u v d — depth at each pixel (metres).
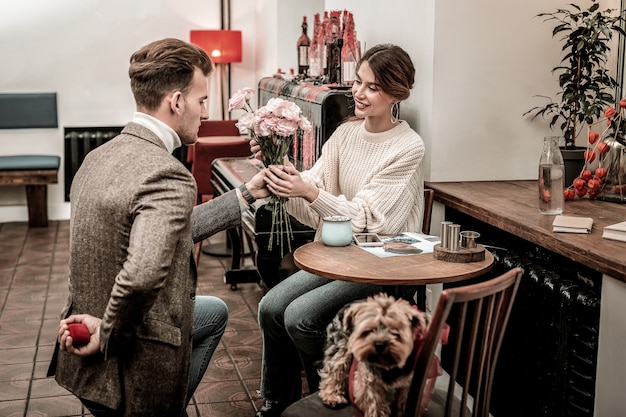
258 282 5.14
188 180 2.12
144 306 2.01
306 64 5.48
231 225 2.88
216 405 3.52
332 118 3.96
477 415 2.19
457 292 1.90
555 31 3.72
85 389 2.21
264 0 7.72
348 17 4.31
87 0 7.59
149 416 2.21
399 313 1.91
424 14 3.97
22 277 5.59
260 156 3.05
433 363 2.09
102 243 2.14
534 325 3.10
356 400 2.08
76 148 7.66
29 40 7.52
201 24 8.01
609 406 2.57
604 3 4.00
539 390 3.07
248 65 8.31
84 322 2.14
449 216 3.87
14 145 7.58
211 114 8.21
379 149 3.34
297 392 3.32
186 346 2.25
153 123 2.26
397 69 3.21
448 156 4.00
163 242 2.00
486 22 3.92
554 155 3.15
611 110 3.40
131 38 7.77
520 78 4.00
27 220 7.64
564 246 2.71
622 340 2.48
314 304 2.98
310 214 3.30
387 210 3.17
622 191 3.41
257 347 4.24
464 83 3.95
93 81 7.71
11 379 3.78
